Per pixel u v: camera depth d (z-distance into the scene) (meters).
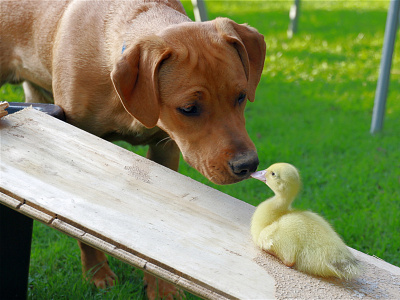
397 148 2.09
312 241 0.97
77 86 1.28
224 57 1.17
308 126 2.31
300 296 0.94
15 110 1.27
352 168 1.87
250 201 1.66
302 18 4.55
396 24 2.11
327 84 2.90
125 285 1.33
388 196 1.70
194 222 1.04
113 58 1.25
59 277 1.34
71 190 1.07
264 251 1.01
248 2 5.28
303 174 1.84
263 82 2.90
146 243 0.99
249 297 0.93
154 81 1.16
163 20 1.26
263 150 1.95
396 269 1.02
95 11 1.31
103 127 1.31
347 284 0.97
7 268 1.20
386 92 2.20
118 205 1.05
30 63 1.41
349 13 4.98
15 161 1.11
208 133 1.16
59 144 1.16
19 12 1.40
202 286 0.95
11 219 1.17
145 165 1.14
